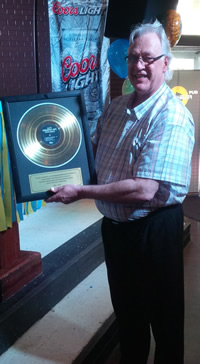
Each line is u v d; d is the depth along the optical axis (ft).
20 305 6.42
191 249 12.08
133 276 5.37
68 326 6.76
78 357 5.97
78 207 12.57
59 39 11.28
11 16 7.43
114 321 7.14
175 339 5.34
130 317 5.68
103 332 6.69
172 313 5.26
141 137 4.88
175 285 5.18
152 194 4.72
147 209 5.03
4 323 6.04
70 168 5.19
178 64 18.26
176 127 4.67
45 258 8.29
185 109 4.99
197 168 18.40
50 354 6.02
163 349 5.41
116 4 10.43
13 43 7.52
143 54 4.80
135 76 4.95
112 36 10.89
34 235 9.92
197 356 6.95
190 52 18.13
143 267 5.17
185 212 16.02
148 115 4.88
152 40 4.79
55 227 10.55
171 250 5.08
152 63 4.81
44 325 6.77
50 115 5.12
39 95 5.10
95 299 7.66
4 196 6.32
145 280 5.22
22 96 5.06
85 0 11.40
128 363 5.97
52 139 5.13
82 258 8.42
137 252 5.15
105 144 5.46
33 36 7.84
